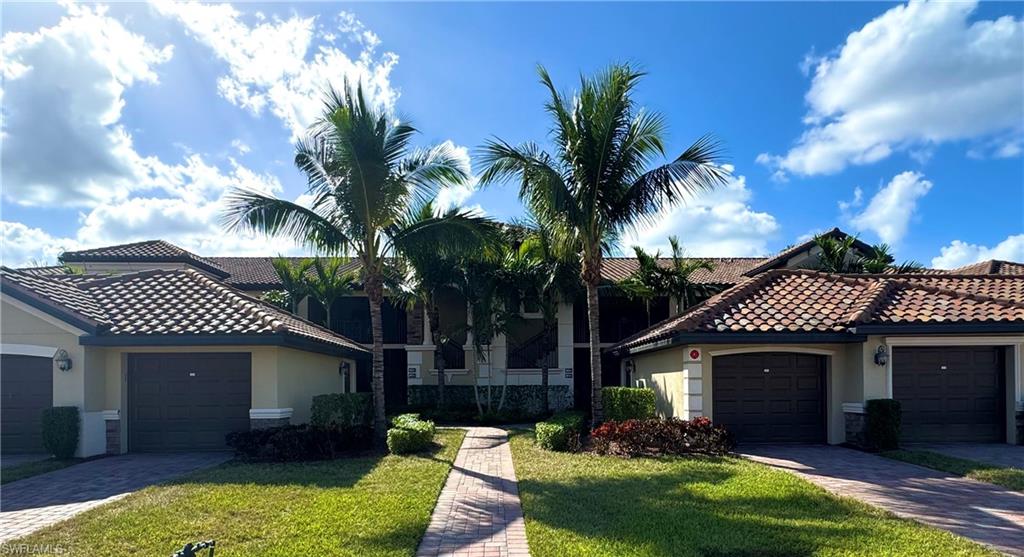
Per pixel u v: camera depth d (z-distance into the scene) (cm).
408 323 2667
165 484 1010
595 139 1441
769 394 1473
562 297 2327
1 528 781
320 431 1289
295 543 695
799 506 848
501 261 2280
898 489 977
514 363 2694
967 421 1437
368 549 675
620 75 1441
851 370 1427
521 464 1218
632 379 2194
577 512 827
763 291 1598
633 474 1084
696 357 1427
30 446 1371
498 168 1460
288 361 1498
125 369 1408
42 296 1333
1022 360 1419
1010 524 777
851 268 2430
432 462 1240
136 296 1540
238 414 1426
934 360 1451
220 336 1332
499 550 688
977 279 1730
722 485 983
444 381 2562
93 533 735
